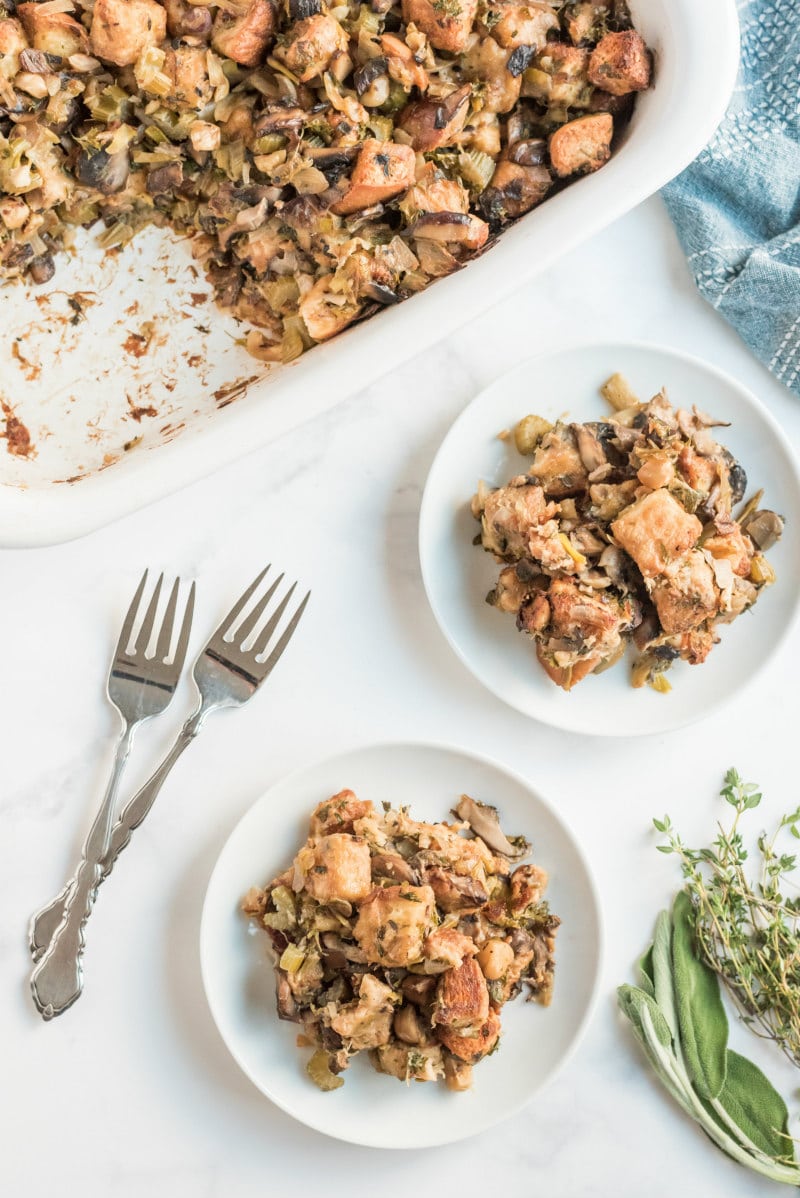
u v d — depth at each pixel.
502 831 0.69
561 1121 0.71
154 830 0.70
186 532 0.71
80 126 0.64
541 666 0.69
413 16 0.62
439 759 0.69
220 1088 0.70
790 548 0.71
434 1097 0.68
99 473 0.66
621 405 0.70
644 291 0.72
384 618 0.71
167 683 0.69
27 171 0.63
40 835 0.69
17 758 0.70
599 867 0.72
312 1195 0.70
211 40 0.62
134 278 0.69
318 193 0.63
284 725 0.71
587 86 0.64
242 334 0.69
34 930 0.69
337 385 0.62
